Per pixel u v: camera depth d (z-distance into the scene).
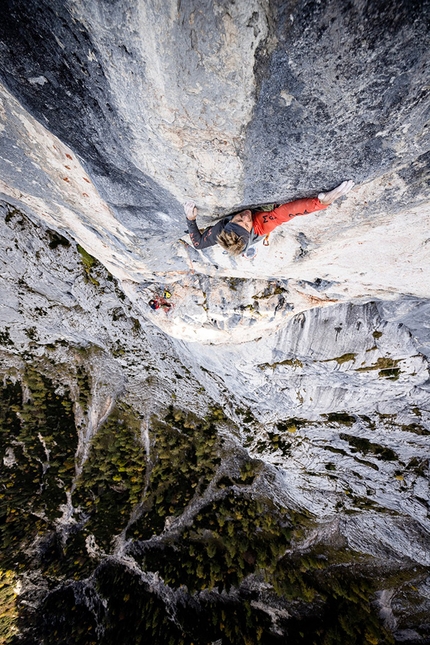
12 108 2.84
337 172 2.59
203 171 2.79
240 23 1.65
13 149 3.54
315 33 1.64
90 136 2.74
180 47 1.81
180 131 2.40
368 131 2.18
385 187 2.82
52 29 1.94
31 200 4.99
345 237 3.89
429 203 3.04
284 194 2.98
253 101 2.08
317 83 1.89
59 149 3.15
